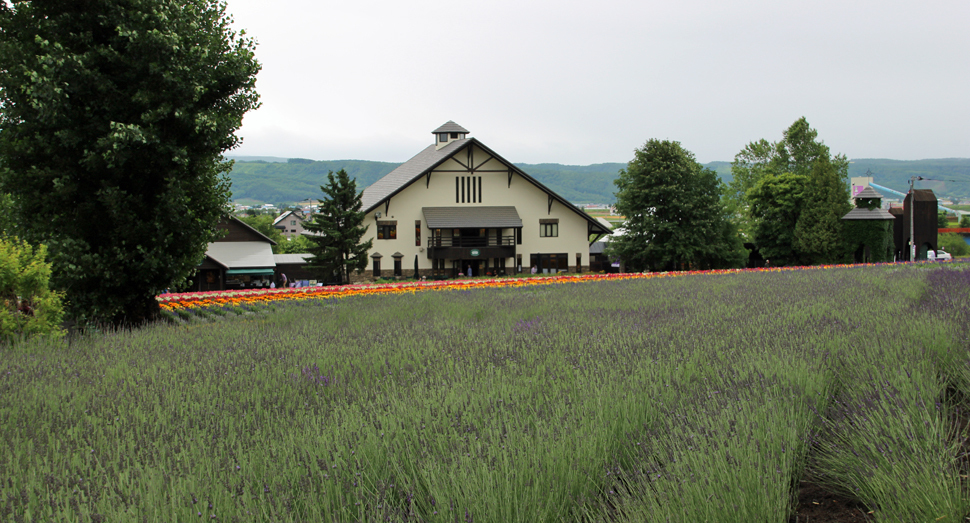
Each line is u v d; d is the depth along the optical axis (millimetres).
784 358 5758
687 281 22000
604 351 7004
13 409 5758
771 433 3941
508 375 6039
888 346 5883
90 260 15734
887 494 3271
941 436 3762
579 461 3764
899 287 13594
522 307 14656
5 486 3713
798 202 56562
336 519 3184
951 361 5555
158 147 15898
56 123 15430
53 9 15961
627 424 4410
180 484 3541
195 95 16172
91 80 15359
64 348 9969
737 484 3289
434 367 6758
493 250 53750
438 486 3486
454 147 55406
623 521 3264
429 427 4445
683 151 52750
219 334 11250
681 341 7422
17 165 16047
